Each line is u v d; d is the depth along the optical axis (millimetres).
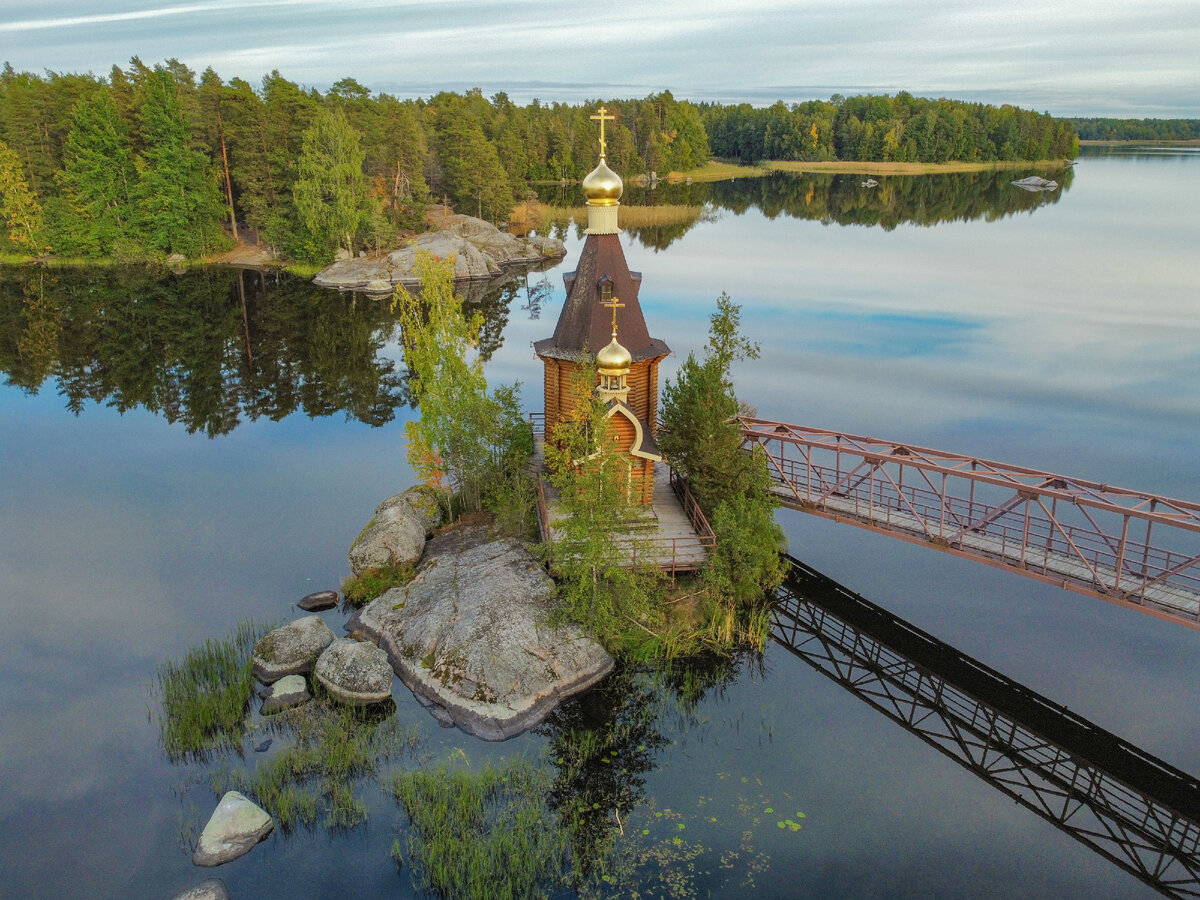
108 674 31281
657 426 39812
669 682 30047
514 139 158250
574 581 31312
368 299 96188
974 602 37844
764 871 22344
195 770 26062
